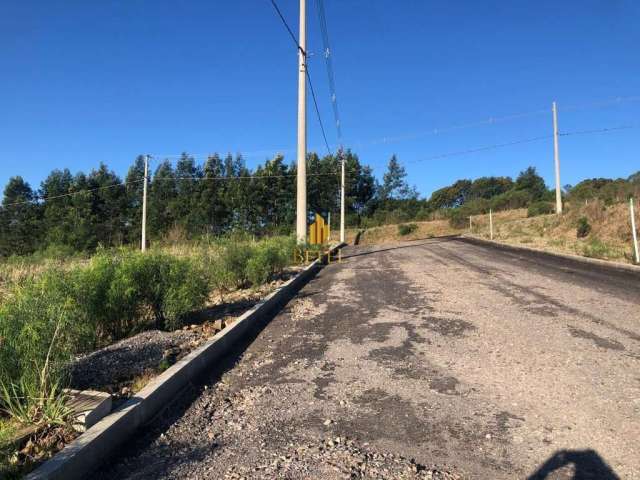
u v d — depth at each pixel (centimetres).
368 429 374
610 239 1923
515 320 721
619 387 445
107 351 532
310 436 364
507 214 4600
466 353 564
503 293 961
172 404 435
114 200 5731
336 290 1094
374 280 1242
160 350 540
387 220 5734
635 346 574
